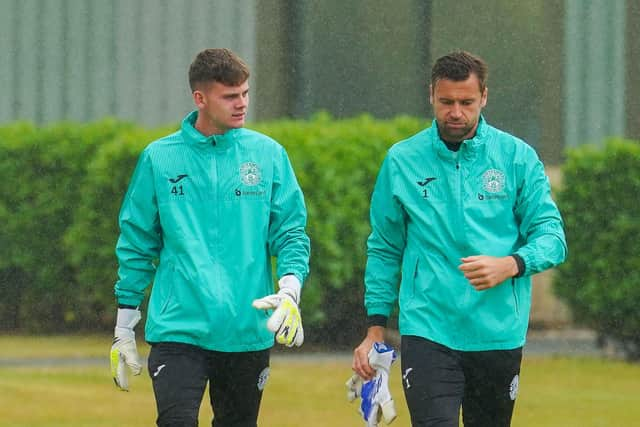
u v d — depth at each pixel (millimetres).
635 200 37906
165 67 43406
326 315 39188
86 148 41625
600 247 38062
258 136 19109
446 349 18031
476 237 18156
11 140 41844
